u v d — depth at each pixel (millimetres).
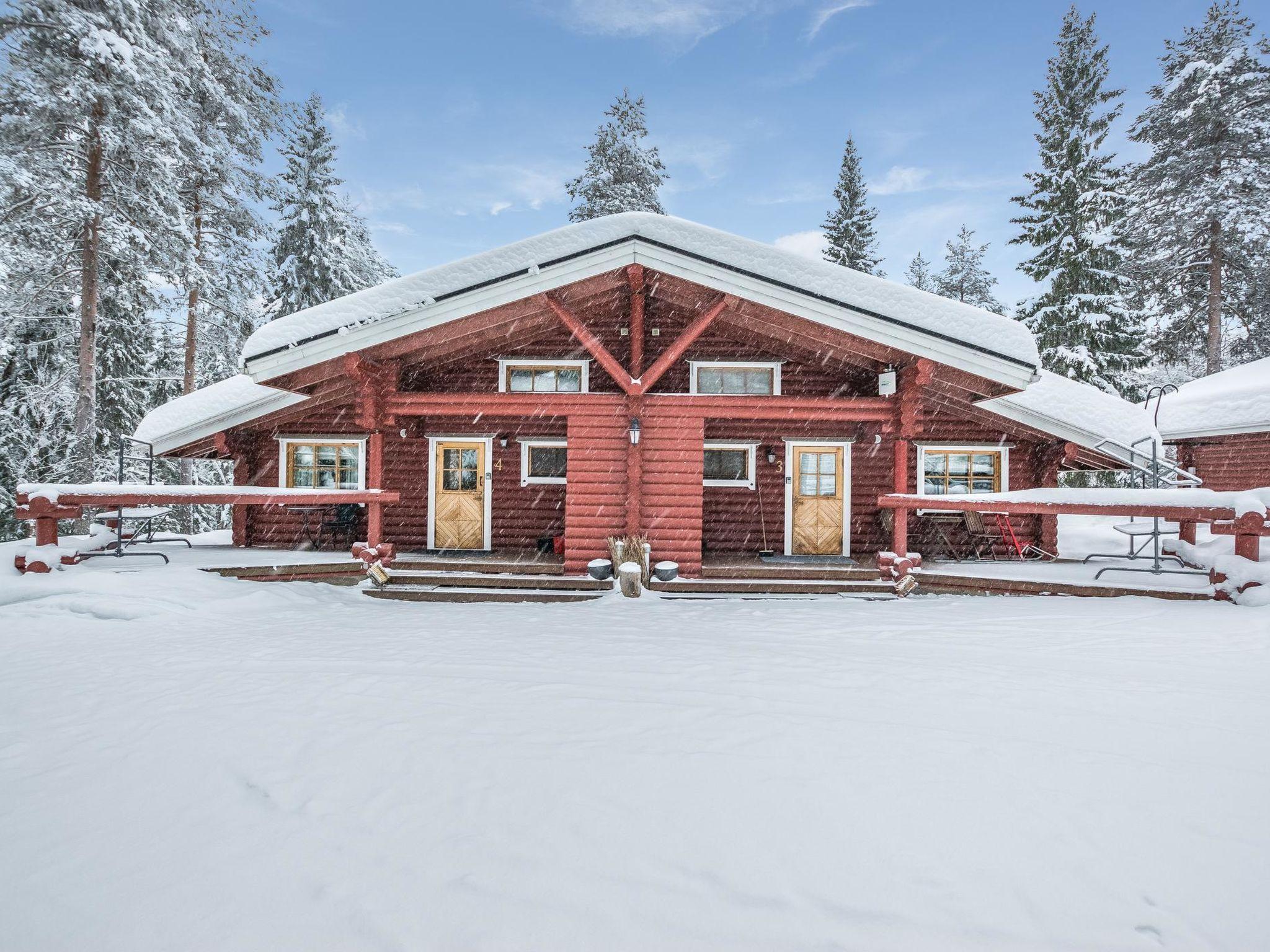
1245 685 3779
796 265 7512
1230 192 16984
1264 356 20141
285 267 20062
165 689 3818
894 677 3963
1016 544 9320
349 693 3699
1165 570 7344
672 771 2662
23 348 14219
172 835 2270
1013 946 1687
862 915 1813
